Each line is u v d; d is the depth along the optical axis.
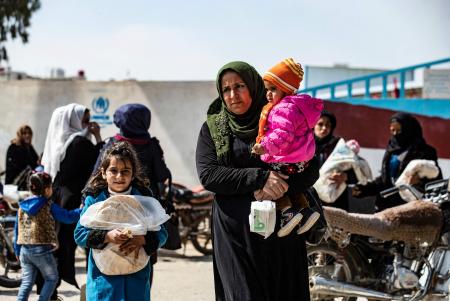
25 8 18.25
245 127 3.95
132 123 5.38
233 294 3.88
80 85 14.12
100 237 4.11
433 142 12.23
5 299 6.88
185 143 13.75
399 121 7.29
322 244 6.04
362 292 5.95
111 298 4.11
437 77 12.33
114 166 4.22
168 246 5.58
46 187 5.75
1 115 14.41
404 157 7.18
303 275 4.04
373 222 5.83
